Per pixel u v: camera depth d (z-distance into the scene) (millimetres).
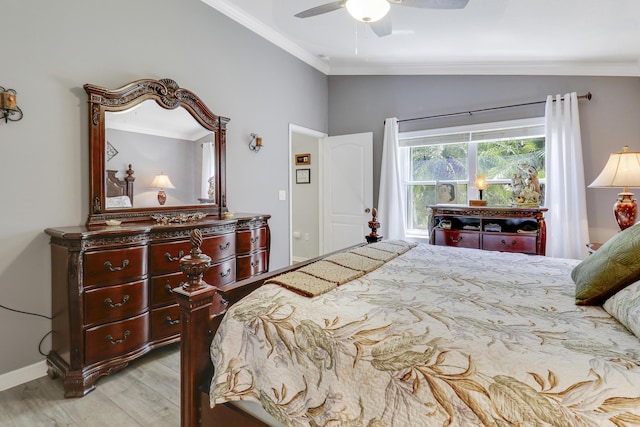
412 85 4359
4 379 2035
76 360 1945
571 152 3352
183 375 1269
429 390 813
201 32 3137
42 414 1794
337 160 4824
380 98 4578
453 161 4145
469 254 2166
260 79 3793
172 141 2863
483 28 2924
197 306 1261
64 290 2006
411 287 1430
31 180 2119
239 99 3541
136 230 2156
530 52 3320
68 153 2277
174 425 1719
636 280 1111
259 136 3799
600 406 682
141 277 2213
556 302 1244
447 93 4141
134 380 2129
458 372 812
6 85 2008
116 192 2496
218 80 3309
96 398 1939
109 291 2057
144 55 2693
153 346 2299
